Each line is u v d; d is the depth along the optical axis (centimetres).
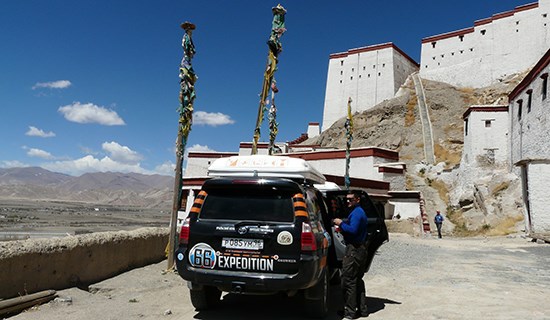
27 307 583
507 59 6756
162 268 966
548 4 6394
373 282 899
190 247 548
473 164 3803
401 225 2719
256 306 650
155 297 711
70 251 721
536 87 2948
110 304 648
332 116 8506
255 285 512
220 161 650
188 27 995
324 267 577
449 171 4538
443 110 6712
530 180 2278
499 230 2866
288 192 551
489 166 3731
